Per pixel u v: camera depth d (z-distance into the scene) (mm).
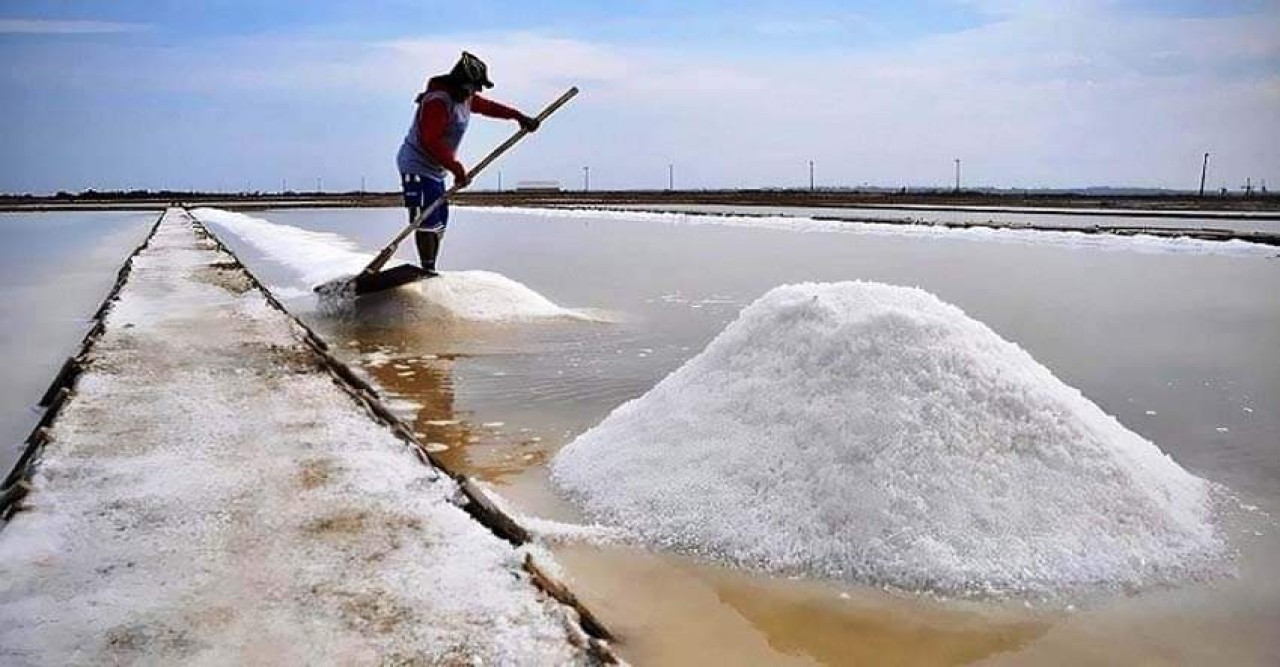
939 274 9062
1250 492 2748
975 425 2416
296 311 6590
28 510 2250
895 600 2047
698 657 1827
